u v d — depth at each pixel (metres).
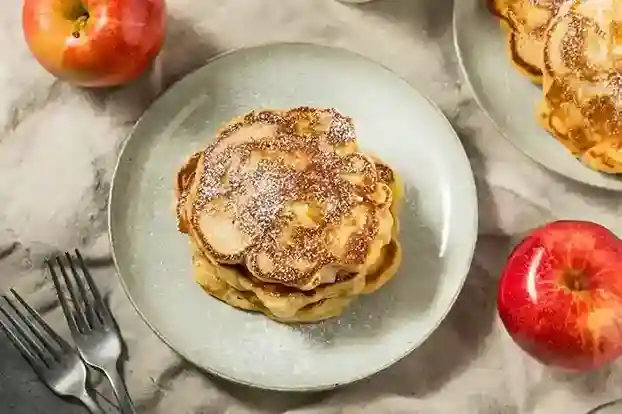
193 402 0.82
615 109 0.82
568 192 0.86
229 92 0.84
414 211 0.83
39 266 0.84
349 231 0.78
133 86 0.86
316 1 0.88
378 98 0.84
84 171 0.85
